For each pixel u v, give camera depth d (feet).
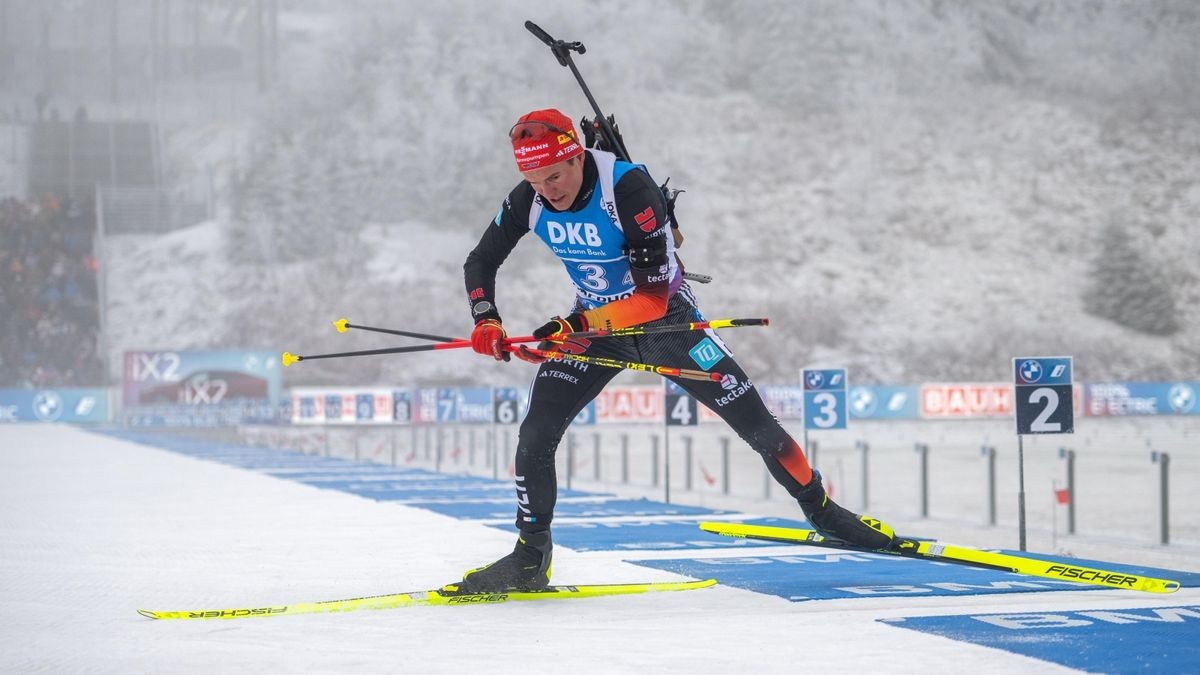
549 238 33.32
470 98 496.64
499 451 198.29
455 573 41.11
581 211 32.07
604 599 34.27
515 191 33.60
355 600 32.89
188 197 472.44
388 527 59.82
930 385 287.89
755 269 443.73
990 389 292.40
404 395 151.94
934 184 497.46
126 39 535.60
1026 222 478.18
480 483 102.01
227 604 34.12
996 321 415.85
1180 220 479.00
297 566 43.50
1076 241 467.11
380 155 476.95
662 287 31.94
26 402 274.77
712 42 559.38
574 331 31.73
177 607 33.55
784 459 34.76
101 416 277.64
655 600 34.04
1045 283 444.96
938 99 547.90
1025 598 33.94
